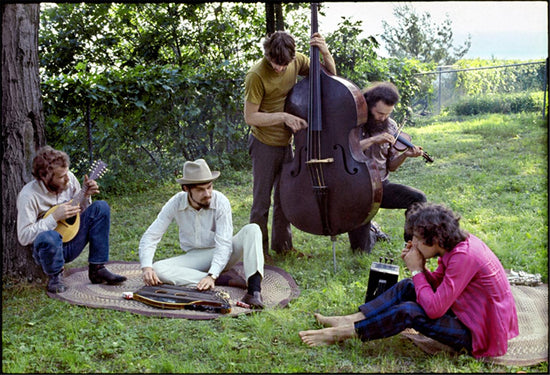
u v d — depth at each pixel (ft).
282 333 11.43
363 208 14.24
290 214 15.21
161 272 13.55
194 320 12.12
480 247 10.16
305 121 14.60
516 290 13.41
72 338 11.15
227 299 12.96
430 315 9.94
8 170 14.08
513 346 10.55
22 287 13.91
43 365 10.14
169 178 27.50
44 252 13.24
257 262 13.14
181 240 14.60
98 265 14.47
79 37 32.37
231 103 28.09
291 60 14.24
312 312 12.53
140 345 10.98
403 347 10.78
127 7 31.32
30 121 14.33
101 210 14.37
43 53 32.04
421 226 10.16
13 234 14.11
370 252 16.60
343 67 33.30
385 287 11.66
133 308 12.64
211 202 13.98
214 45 32.86
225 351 10.62
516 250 15.76
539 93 42.06
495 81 47.16
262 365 10.09
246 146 30.22
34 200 13.42
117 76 25.61
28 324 11.96
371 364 10.07
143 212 22.53
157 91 26.14
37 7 14.40
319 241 18.16
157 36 31.91
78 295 13.62
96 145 25.85
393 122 16.03
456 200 21.21
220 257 13.56
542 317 11.82
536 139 30.96
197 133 28.27
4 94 14.01
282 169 15.39
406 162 29.12
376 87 15.03
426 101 47.03
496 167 26.21
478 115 43.45
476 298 10.03
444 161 28.60
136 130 26.25
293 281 14.44
